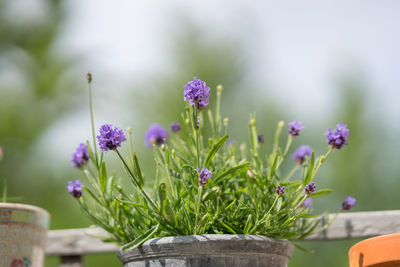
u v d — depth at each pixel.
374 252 1.24
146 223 1.39
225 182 1.44
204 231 1.35
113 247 1.87
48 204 7.16
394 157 9.63
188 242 1.23
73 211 6.98
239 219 1.39
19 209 1.34
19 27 8.50
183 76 8.84
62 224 6.89
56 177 7.32
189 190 1.40
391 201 9.39
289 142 1.54
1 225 1.31
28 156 7.60
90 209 1.65
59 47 8.71
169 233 1.35
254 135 1.55
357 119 9.76
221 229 1.35
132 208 1.47
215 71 9.08
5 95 7.99
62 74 8.48
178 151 1.62
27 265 1.34
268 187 1.42
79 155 1.55
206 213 1.33
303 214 1.39
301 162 1.59
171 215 1.30
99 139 1.31
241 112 8.92
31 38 8.59
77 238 1.89
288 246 1.33
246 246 1.24
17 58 8.38
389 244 1.22
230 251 1.23
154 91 8.64
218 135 1.56
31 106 8.12
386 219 1.69
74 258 1.90
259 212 1.37
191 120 1.51
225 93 9.04
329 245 8.11
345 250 8.08
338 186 9.24
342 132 1.40
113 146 1.31
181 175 1.40
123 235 1.44
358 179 9.28
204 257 1.23
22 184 7.34
